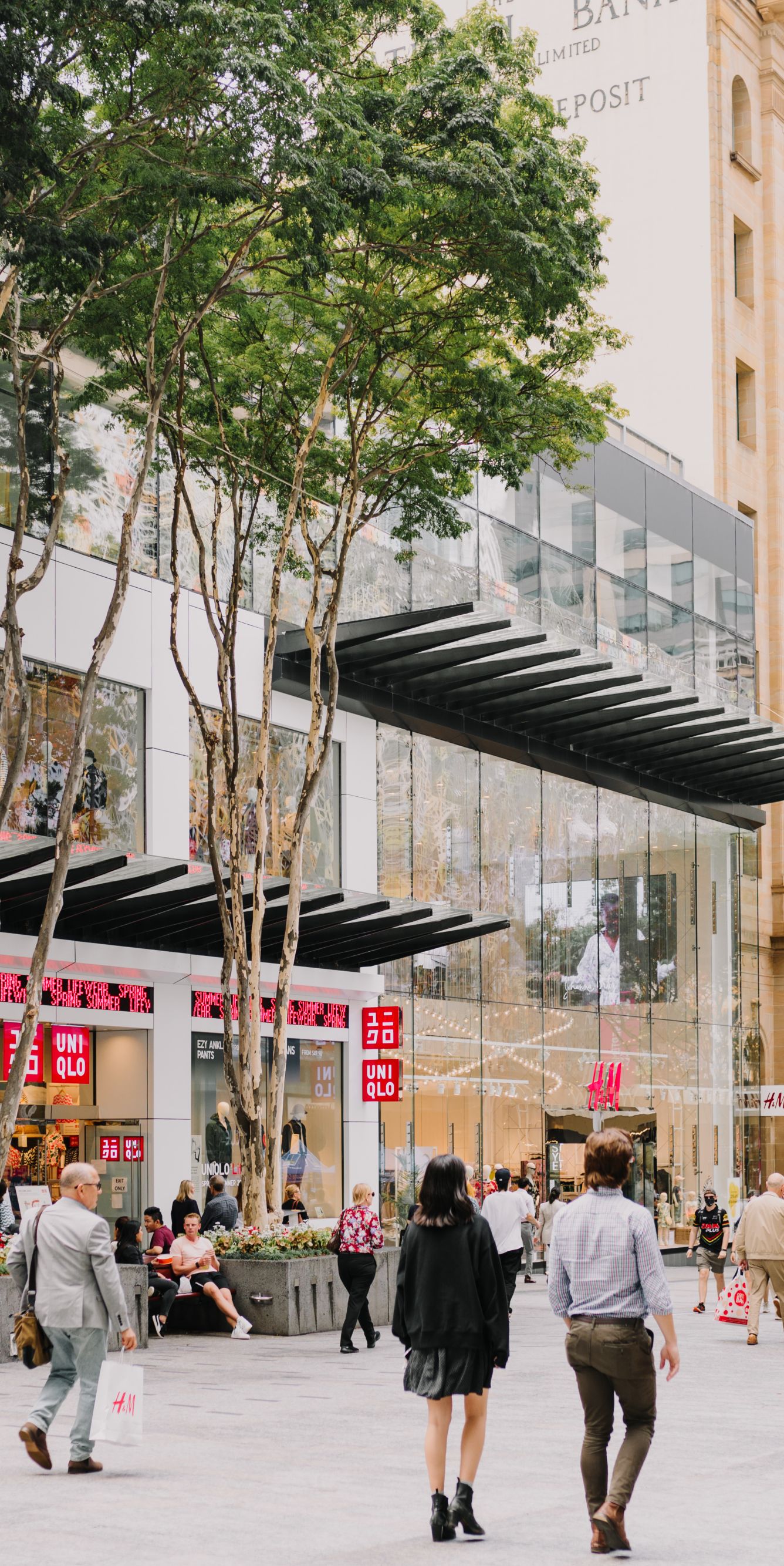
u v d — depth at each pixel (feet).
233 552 80.02
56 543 69.51
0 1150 49.57
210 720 77.71
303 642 82.99
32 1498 26.30
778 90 167.22
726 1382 44.65
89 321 59.41
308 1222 71.20
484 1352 23.53
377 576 89.97
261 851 63.72
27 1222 28.78
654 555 118.73
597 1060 104.63
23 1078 50.14
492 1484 28.17
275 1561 21.62
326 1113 82.74
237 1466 29.68
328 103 51.16
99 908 65.67
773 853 163.43
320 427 85.51
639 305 158.20
